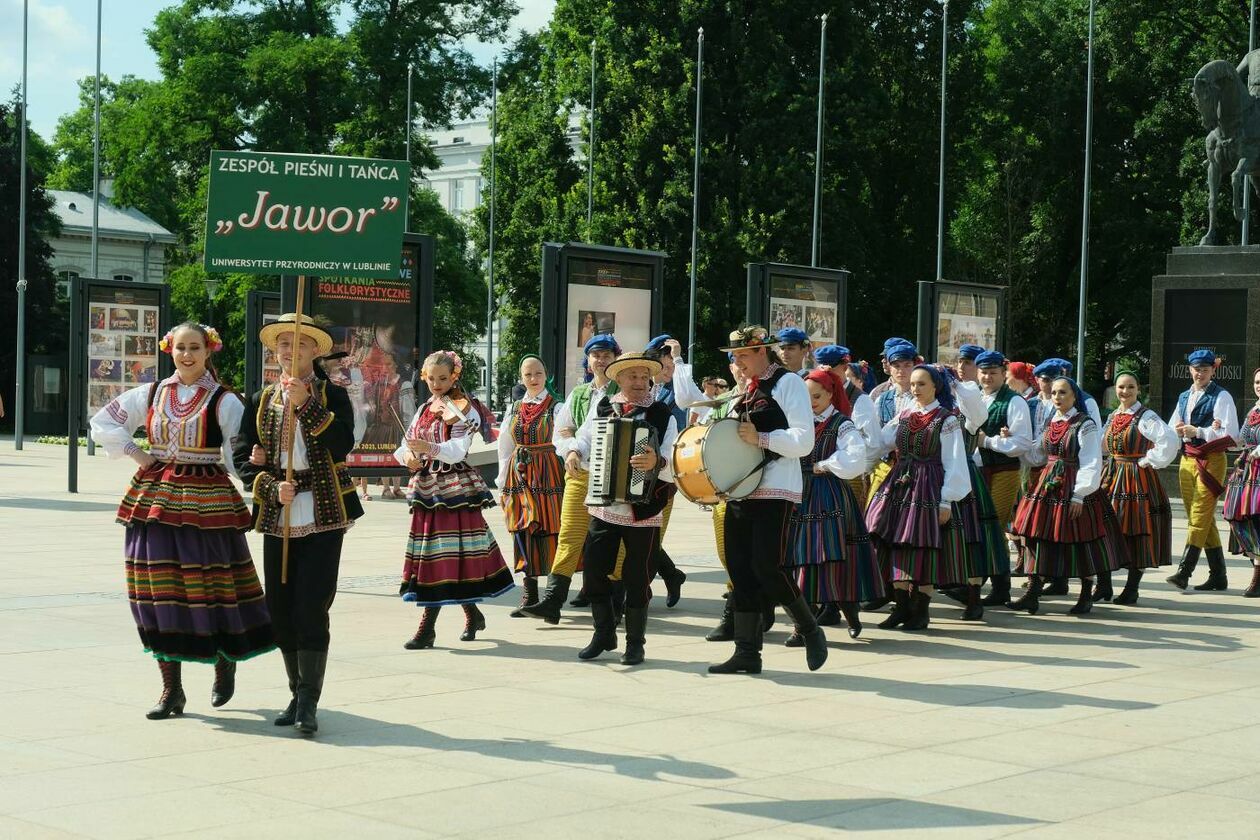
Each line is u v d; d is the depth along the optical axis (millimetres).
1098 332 47938
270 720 6969
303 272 9344
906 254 44656
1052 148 45062
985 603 11734
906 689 7969
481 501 9273
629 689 7895
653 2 41219
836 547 9383
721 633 9633
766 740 6641
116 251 74375
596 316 14586
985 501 10820
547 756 6285
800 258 39312
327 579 6773
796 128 39344
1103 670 8664
